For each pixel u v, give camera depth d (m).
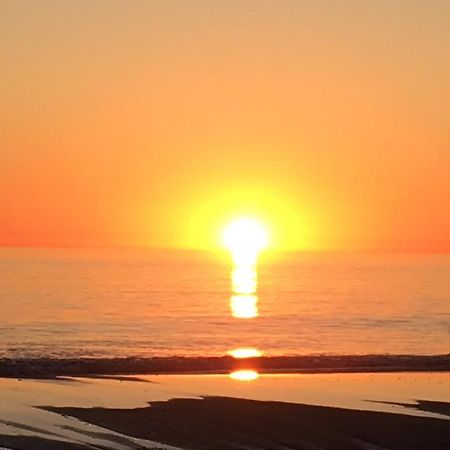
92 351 50.41
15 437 25.23
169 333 64.06
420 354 51.06
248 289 130.88
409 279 175.88
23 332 63.41
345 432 26.94
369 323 75.00
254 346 56.38
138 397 31.95
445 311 90.25
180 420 27.88
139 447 24.64
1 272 184.88
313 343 58.78
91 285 135.62
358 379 37.94
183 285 140.00
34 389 33.56
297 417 28.59
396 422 28.22
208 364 41.56
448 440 26.41
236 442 25.62
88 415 28.33
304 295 116.75
